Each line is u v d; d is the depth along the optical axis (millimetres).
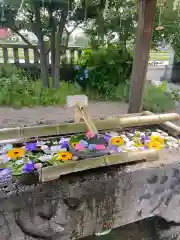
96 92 2414
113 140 987
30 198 661
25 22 2248
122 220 887
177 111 2205
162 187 892
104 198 779
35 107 2008
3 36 2287
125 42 2621
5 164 777
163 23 2312
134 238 998
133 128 1159
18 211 663
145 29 1506
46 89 2297
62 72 2584
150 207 922
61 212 733
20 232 706
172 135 1099
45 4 2156
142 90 1688
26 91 2215
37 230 731
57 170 729
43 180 695
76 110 1011
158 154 900
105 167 799
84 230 825
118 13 2467
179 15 2254
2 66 2328
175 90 2504
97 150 864
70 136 1010
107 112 1899
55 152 871
